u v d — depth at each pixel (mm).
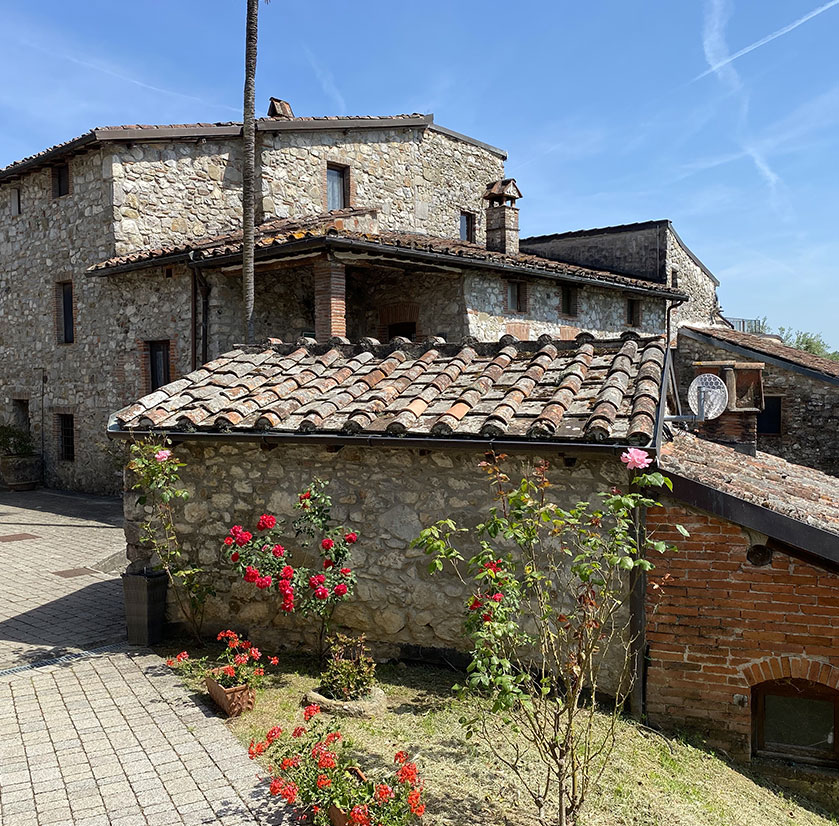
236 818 3725
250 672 5141
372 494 5863
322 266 10695
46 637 6621
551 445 4934
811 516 4723
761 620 4785
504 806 3932
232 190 14680
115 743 4527
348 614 5957
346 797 3510
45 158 14633
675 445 6562
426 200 18344
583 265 21281
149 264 12031
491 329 13094
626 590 5047
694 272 22500
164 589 6500
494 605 3740
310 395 6496
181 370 12797
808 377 15086
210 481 6449
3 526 11977
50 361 15969
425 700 5141
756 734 4941
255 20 10266
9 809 3820
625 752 4570
